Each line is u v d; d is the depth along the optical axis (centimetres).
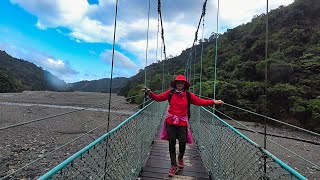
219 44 4041
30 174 728
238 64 3053
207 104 354
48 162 840
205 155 423
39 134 1284
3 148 993
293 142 1588
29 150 988
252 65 2883
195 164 432
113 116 1812
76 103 3050
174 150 364
